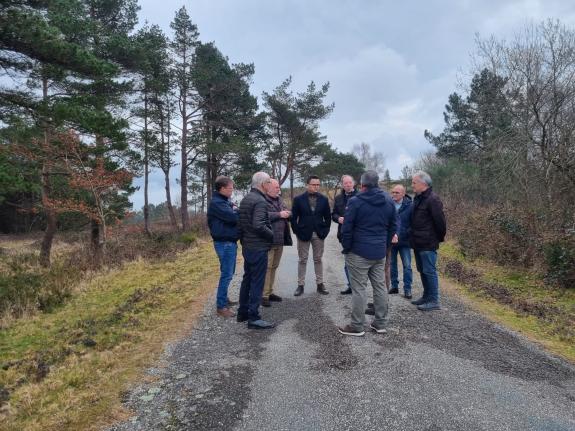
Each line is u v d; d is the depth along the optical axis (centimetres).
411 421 270
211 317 498
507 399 298
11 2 763
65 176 1173
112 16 1405
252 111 2244
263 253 449
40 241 1897
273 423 269
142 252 1093
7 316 575
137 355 384
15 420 275
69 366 360
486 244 899
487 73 1158
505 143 1009
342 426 265
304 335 430
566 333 437
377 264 427
